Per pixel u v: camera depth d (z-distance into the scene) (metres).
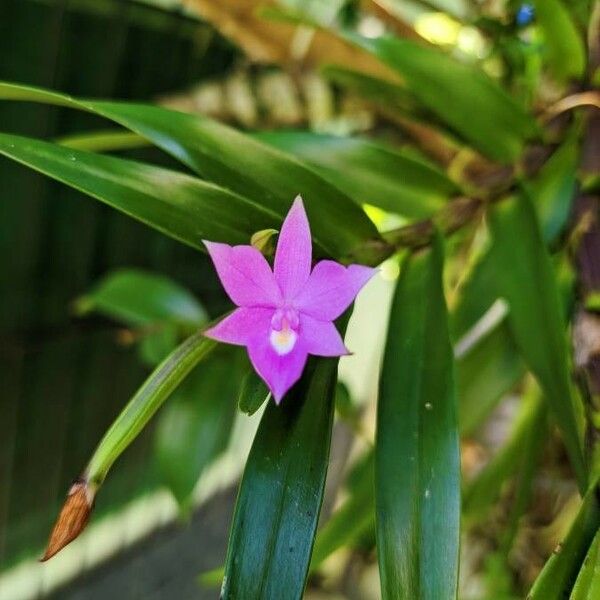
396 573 0.16
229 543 0.16
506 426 0.37
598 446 0.19
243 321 0.16
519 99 0.30
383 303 0.60
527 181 0.25
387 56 0.24
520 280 0.22
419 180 0.24
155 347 0.38
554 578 0.17
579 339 0.20
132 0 0.41
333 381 0.17
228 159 0.19
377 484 0.17
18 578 0.53
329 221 0.19
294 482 0.16
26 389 0.46
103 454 0.15
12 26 0.36
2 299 0.42
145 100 0.45
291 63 0.36
